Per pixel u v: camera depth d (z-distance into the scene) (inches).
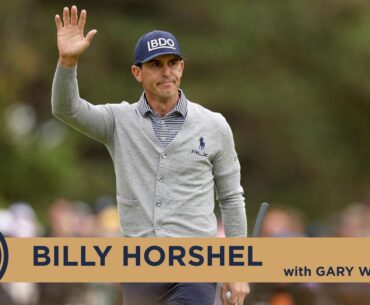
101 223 1386.6
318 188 3597.4
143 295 677.9
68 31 652.1
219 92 3425.2
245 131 3548.2
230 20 3585.1
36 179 2244.1
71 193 2327.8
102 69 3437.5
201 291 671.1
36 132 2728.8
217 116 681.0
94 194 3102.9
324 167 3604.8
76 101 658.8
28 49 3009.4
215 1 3590.1
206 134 671.1
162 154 663.1
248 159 3582.7
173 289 674.2
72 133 3063.5
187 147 665.6
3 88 2383.1
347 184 3673.7
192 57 3499.0
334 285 1124.5
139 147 666.8
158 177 663.1
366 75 3663.9
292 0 3629.4
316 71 3710.6
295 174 3604.8
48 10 3415.4
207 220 669.9
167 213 661.3
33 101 3307.1
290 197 3567.9
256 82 3531.0
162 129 668.1
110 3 3582.7
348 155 3705.7
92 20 3476.9
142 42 671.8
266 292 1111.6
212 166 681.6
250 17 3585.1
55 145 2391.7
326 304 1119.0
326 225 1830.7
